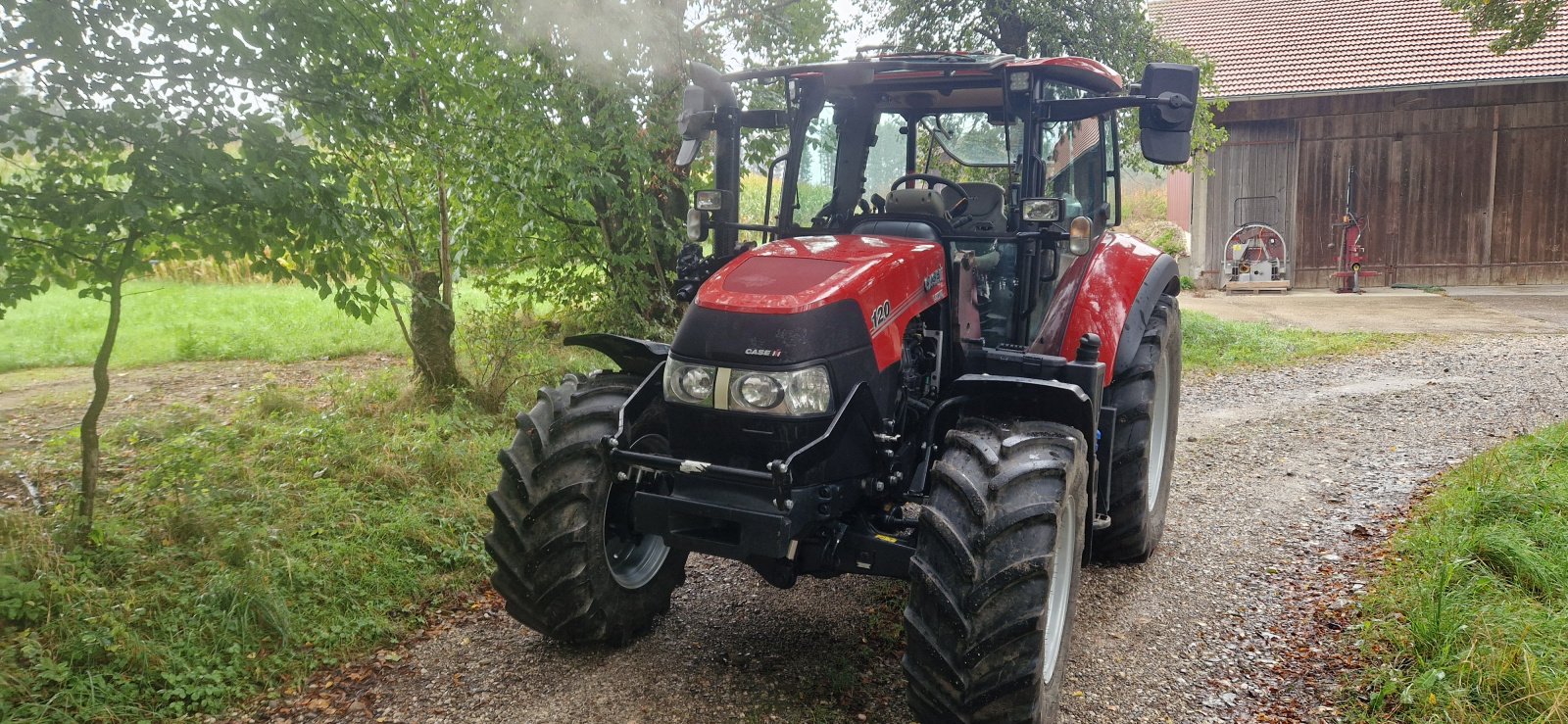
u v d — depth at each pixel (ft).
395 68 16.40
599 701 10.84
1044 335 13.07
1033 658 9.07
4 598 11.51
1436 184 55.67
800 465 9.61
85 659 11.02
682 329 10.43
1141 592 13.82
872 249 11.19
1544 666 10.31
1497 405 24.14
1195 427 23.39
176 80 12.51
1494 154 54.75
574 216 27.22
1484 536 13.53
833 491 10.09
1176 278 16.93
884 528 11.14
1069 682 11.34
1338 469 19.29
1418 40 58.13
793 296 9.98
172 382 25.80
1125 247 15.43
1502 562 13.24
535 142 23.52
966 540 9.27
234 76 13.00
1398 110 55.52
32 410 22.35
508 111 22.75
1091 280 13.93
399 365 27.22
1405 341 35.58
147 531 14.03
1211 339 35.68
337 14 14.35
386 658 11.99
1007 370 11.75
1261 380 29.35
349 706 10.89
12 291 12.71
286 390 23.72
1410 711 10.16
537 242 28.04
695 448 10.39
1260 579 14.10
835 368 9.84
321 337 31.86
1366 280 57.21
